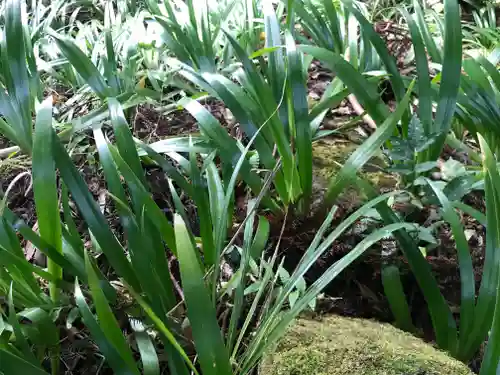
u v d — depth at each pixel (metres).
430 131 0.98
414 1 1.23
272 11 1.04
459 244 0.76
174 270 0.92
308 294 0.72
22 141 1.01
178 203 0.86
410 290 0.89
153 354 0.71
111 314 0.63
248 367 0.70
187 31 1.26
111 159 0.78
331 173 1.06
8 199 1.07
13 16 0.97
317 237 0.77
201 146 0.97
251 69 0.92
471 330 0.76
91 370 0.81
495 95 1.05
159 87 1.27
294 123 0.99
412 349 0.75
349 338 0.77
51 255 0.75
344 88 1.11
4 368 0.58
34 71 1.17
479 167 1.05
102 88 1.08
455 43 0.94
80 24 1.59
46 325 0.75
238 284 0.76
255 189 0.93
